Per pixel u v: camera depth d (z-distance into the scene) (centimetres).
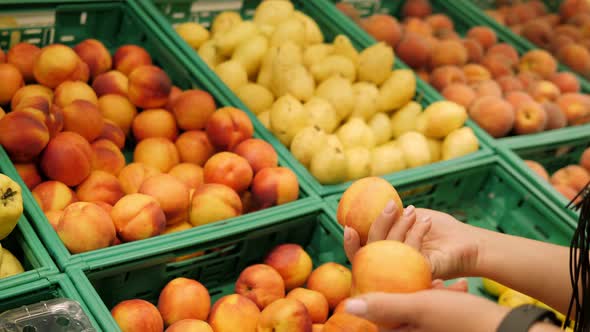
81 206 153
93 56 216
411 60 283
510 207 223
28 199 154
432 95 250
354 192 122
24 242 145
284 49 237
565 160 263
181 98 206
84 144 172
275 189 182
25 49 207
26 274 135
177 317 151
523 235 219
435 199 222
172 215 170
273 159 193
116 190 175
